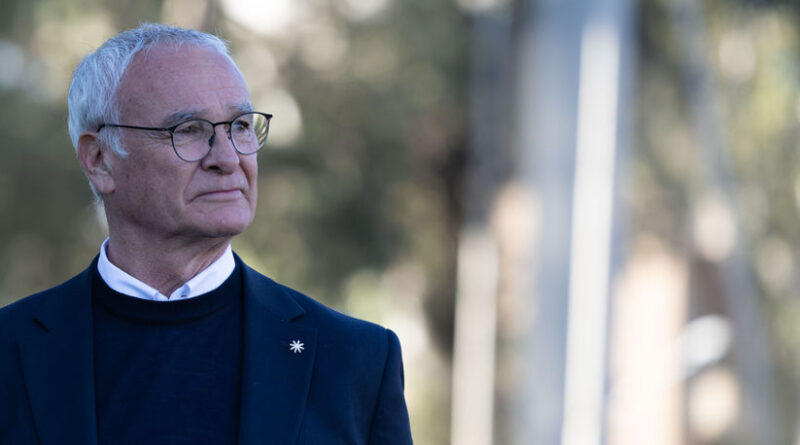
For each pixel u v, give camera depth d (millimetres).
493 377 33938
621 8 21000
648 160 27078
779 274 28797
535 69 21422
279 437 5996
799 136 28109
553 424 20391
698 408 29062
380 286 30781
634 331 29344
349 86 29656
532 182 21078
